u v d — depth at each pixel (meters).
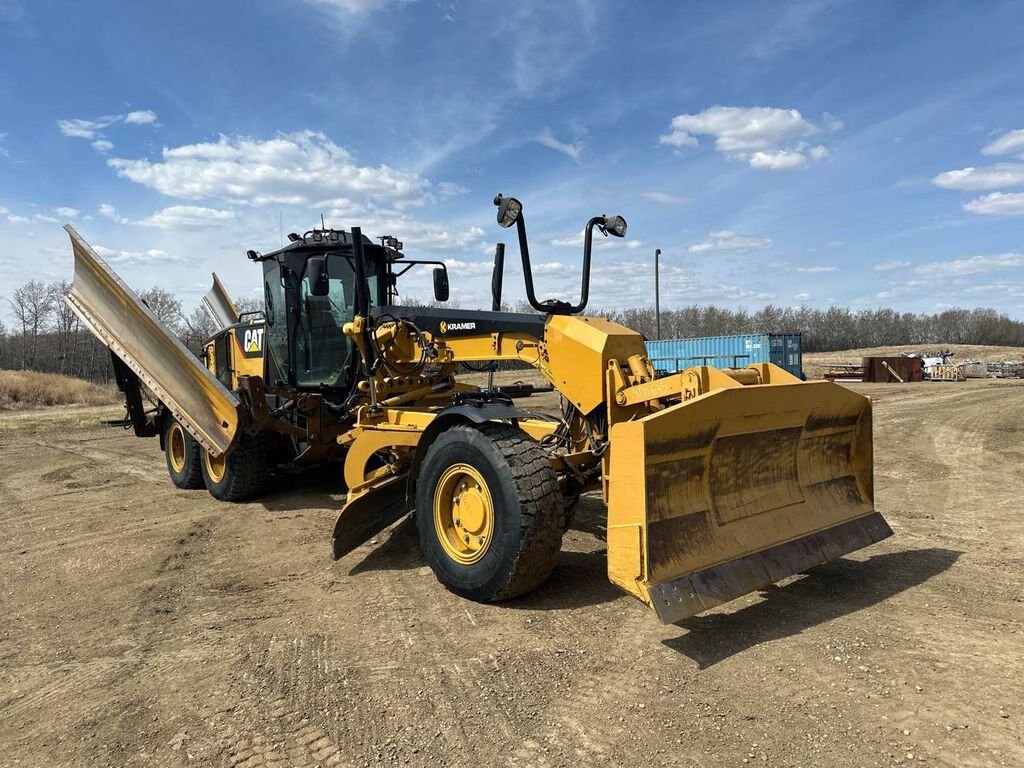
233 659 3.60
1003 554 5.14
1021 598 4.19
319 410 7.11
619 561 3.47
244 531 6.28
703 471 3.88
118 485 8.96
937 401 20.48
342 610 4.26
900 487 7.94
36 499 8.22
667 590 3.37
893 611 4.00
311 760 2.67
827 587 4.43
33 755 2.79
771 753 2.61
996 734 2.69
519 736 2.79
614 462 3.53
